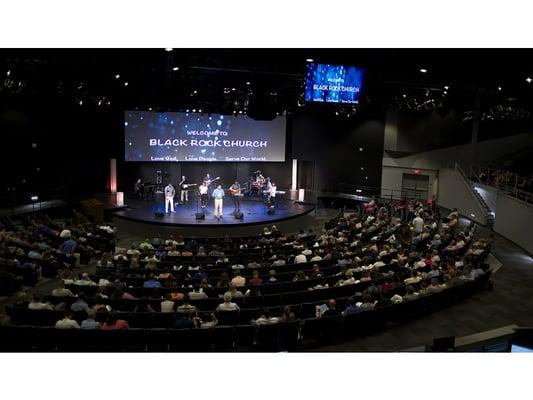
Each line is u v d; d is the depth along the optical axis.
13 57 14.73
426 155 28.56
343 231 18.64
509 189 21.84
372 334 10.41
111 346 8.45
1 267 12.86
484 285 13.68
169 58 15.27
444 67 17.31
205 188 24.00
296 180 29.94
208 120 26.66
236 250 15.48
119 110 25.55
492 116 25.64
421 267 13.26
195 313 9.48
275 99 20.47
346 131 29.95
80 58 15.74
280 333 9.11
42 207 22.27
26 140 23.77
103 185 26.97
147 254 15.12
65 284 11.19
